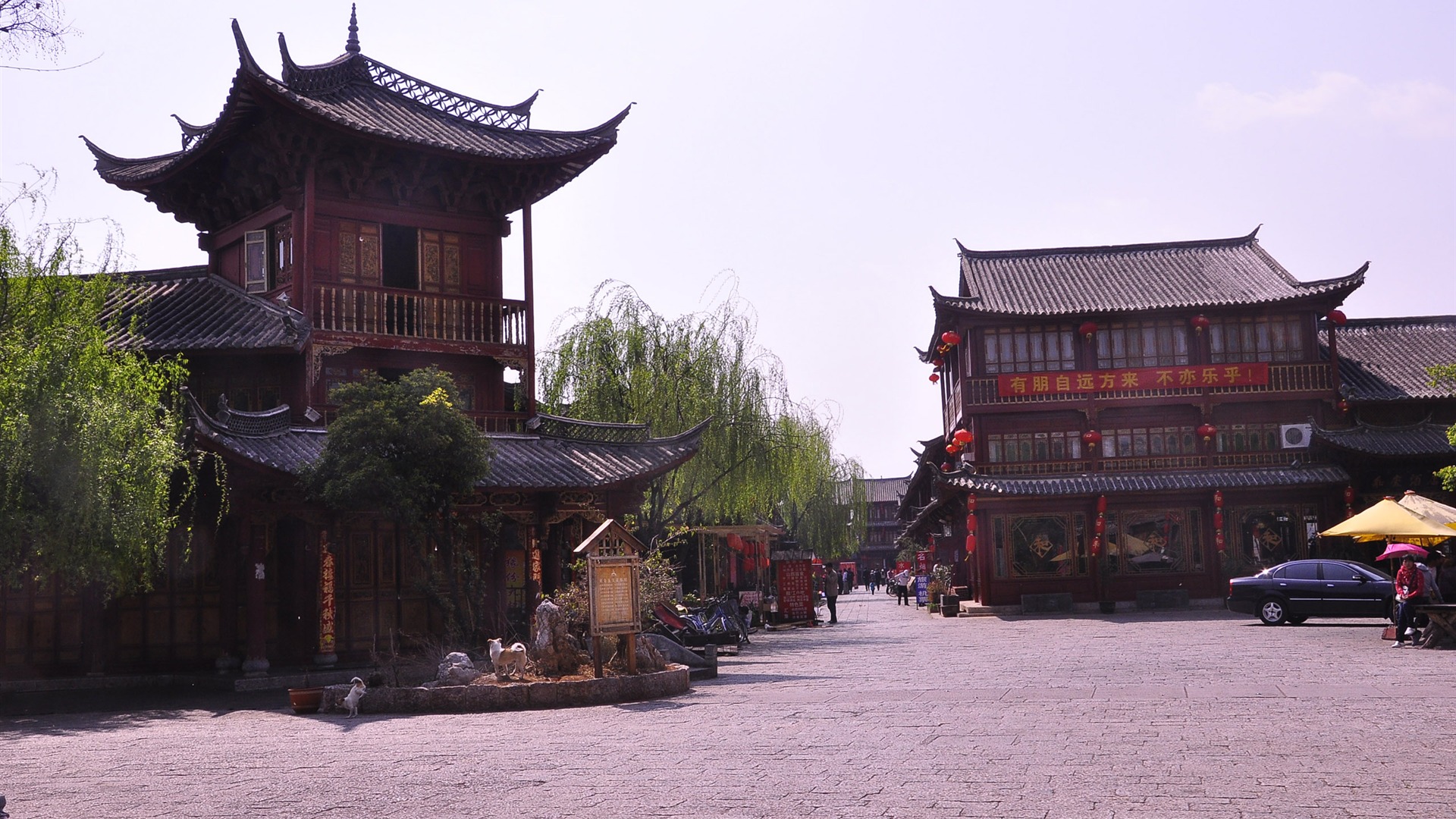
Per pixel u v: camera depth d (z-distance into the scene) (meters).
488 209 31.62
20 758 13.70
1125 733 12.85
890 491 132.62
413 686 19.41
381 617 27.28
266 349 26.62
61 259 22.16
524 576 30.03
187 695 23.08
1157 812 8.69
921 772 10.66
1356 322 53.84
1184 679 19.11
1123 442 48.19
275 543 26.77
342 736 15.12
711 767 11.34
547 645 19.23
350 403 23.36
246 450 24.20
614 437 31.80
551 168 31.53
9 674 25.09
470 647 23.69
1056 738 12.59
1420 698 15.52
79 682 24.95
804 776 10.66
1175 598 46.62
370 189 29.72
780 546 46.25
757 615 43.47
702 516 43.50
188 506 25.56
